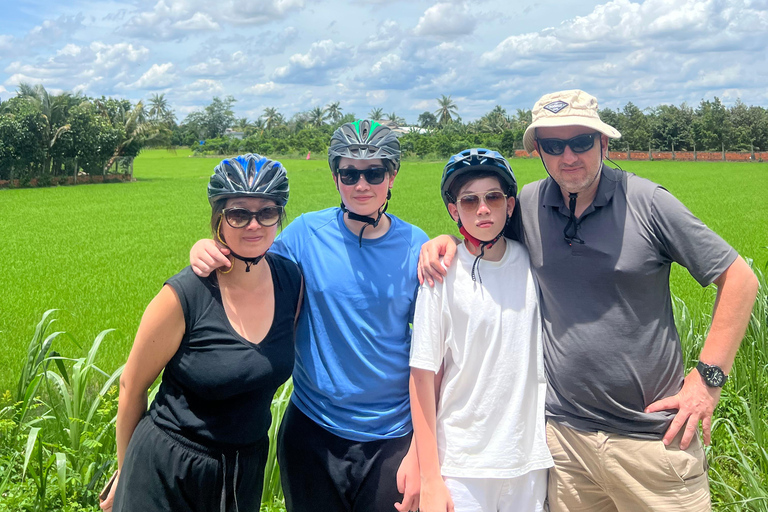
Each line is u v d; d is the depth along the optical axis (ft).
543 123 8.60
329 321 8.77
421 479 8.20
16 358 23.12
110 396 14.21
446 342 8.52
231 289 7.91
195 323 7.65
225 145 318.04
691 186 113.19
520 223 9.41
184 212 87.15
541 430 8.78
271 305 8.13
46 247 55.88
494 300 8.54
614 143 243.19
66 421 14.15
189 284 7.70
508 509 8.61
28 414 14.47
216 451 7.72
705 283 8.42
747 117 236.43
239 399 7.80
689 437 8.61
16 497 11.66
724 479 13.08
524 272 8.99
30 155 140.26
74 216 82.07
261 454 8.28
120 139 162.09
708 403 8.57
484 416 8.40
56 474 12.39
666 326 8.87
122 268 45.34
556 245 8.91
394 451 8.77
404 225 9.29
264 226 7.59
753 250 45.78
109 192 124.06
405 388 9.00
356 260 8.82
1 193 120.78
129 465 7.86
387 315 8.75
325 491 8.87
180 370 7.70
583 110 8.57
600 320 8.74
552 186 9.11
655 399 8.80
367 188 8.60
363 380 8.70
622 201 8.75
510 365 8.49
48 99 145.07
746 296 8.30
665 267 8.87
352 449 8.73
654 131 238.07
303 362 9.02
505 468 8.31
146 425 7.94
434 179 146.00
